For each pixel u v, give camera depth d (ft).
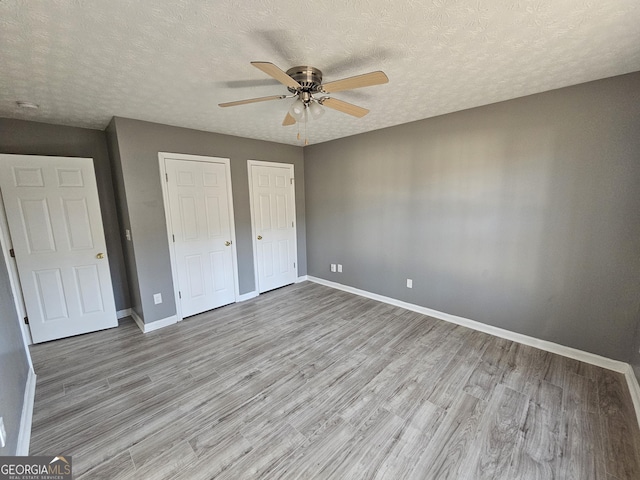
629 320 7.15
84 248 9.98
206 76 6.41
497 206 8.98
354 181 13.01
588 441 5.40
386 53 5.58
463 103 8.66
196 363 8.22
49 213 9.34
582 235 7.61
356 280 13.79
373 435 5.64
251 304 12.73
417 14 4.36
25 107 7.91
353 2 4.06
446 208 10.15
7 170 8.63
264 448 5.39
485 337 9.41
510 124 8.42
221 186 12.00
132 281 10.85
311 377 7.48
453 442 5.45
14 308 7.30
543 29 4.81
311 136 12.73
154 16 4.27
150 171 9.96
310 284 15.62
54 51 5.18
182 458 5.20
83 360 8.46
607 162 7.09
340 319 11.01
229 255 12.54
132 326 10.77
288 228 14.98
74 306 9.96
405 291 11.91
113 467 5.03
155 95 7.43
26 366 7.30
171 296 10.84
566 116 7.51
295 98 7.58
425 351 8.61
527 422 5.88
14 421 5.27
